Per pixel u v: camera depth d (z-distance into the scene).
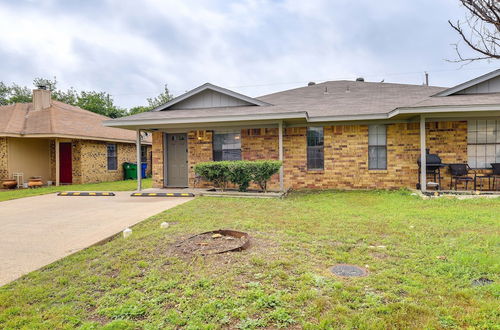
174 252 4.26
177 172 12.75
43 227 6.11
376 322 2.51
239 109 11.54
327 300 2.89
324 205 7.99
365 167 11.16
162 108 12.95
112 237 5.36
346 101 12.97
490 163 10.16
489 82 10.61
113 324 2.55
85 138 16.12
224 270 3.60
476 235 4.89
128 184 15.95
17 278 3.64
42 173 16.59
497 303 2.77
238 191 10.59
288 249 4.33
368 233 5.16
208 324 2.54
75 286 3.36
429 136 10.55
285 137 11.75
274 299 2.89
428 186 10.29
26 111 17.59
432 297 2.92
